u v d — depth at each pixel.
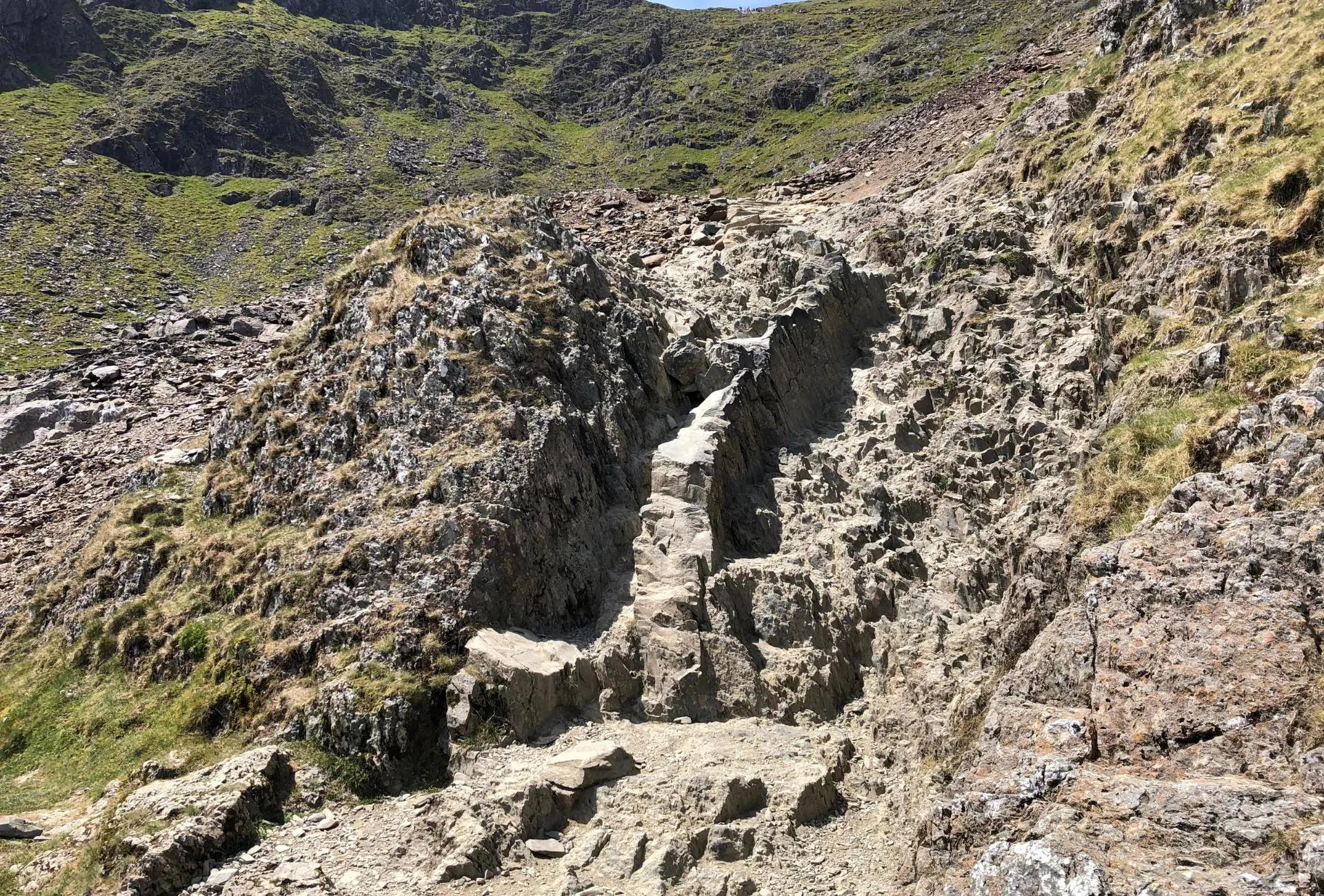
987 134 34.72
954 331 23.06
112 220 91.31
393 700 14.53
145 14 126.62
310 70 128.62
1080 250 22.69
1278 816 8.03
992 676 14.22
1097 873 8.16
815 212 34.72
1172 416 14.22
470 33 162.88
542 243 22.47
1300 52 19.75
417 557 16.28
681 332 22.92
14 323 69.94
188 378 33.91
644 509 17.89
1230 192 17.89
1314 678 9.06
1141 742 9.55
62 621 19.28
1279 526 10.42
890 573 17.53
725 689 15.48
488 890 11.85
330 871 12.35
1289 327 14.05
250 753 14.16
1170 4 26.05
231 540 18.47
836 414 22.11
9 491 27.30
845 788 13.87
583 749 13.82
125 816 13.01
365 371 19.81
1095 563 11.46
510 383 18.78
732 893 11.70
